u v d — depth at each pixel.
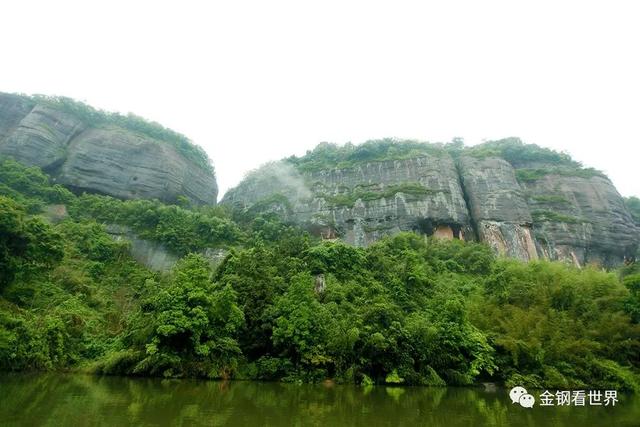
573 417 13.61
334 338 21.62
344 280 29.67
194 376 20.11
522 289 27.78
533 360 22.64
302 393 17.25
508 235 50.34
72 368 21.33
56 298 27.97
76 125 59.50
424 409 14.24
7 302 22.75
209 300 20.83
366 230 51.38
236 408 12.93
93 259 38.50
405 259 33.47
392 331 22.27
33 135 53.59
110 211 46.88
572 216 54.28
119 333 25.19
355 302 26.23
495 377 23.19
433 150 61.81
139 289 34.72
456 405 15.48
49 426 9.38
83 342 23.41
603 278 28.17
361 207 53.75
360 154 64.19
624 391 22.25
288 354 21.72
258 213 56.06
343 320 22.78
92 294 31.27
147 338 20.50
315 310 22.58
